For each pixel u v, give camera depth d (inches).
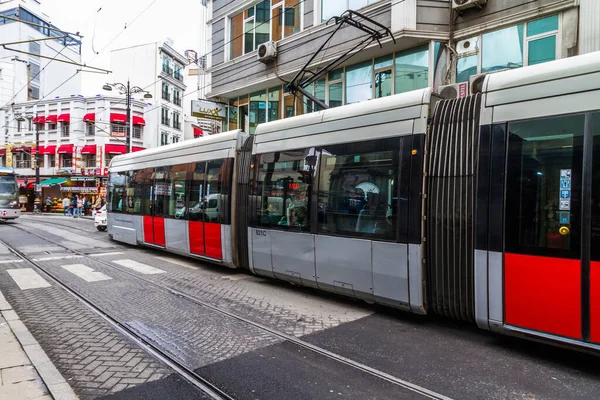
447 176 193.8
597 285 145.3
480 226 178.9
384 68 463.8
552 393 138.3
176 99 1804.9
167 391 141.5
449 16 411.8
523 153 168.7
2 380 145.1
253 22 629.0
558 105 160.6
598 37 320.5
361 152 230.2
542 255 159.2
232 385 145.5
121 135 1493.6
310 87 548.1
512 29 371.9
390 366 161.0
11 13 1699.1
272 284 306.8
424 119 203.9
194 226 370.3
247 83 628.4
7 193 927.0
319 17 522.0
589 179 150.1
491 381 147.5
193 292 280.8
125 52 1664.6
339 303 254.4
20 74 1690.5
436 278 197.0
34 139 1605.6
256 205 303.0
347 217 235.8
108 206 573.3
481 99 186.1
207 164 358.3
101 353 174.6
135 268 368.5
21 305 247.8
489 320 175.8
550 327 156.9
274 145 292.2
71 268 366.6
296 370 157.8
